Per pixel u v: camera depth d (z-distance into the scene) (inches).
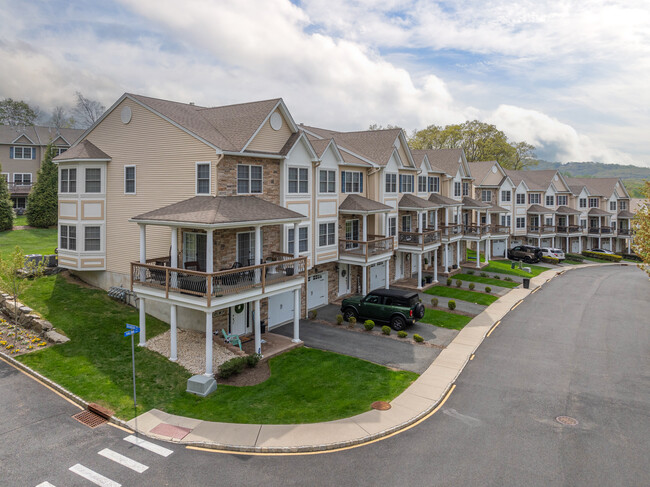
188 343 775.7
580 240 2751.0
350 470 451.5
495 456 478.9
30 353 700.0
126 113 908.6
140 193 897.5
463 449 493.4
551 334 960.3
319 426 536.7
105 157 941.8
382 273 1366.9
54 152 1641.2
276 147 913.5
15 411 554.6
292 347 804.0
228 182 808.3
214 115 957.2
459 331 952.3
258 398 610.5
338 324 964.0
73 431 518.3
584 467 460.1
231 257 822.5
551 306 1240.8
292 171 948.6
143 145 886.4
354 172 1190.3
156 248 878.4
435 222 1605.6
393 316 936.9
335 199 1090.1
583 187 2775.6
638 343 900.6
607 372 736.3
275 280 769.6
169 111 874.8
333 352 793.6
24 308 812.0
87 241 949.8
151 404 584.7
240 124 877.2
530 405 608.7
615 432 534.9
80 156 922.1
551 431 536.1
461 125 3112.7
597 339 925.8
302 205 980.6
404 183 1412.4
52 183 1615.4
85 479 430.0
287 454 482.6
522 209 2425.0
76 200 943.0
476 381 692.7
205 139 792.9
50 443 491.2
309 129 1325.0
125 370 669.3
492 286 1467.8
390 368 727.7
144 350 736.3
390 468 455.2
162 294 703.7
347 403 600.1
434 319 1033.5
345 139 1393.9
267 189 896.3
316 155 992.2
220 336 805.9
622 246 2967.5
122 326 816.9
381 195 1250.0
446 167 1738.4
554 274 1845.5
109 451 480.1
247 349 786.2
